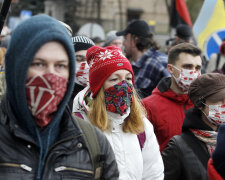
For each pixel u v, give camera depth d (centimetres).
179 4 696
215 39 650
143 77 479
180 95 377
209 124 311
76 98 295
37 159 172
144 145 281
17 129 171
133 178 271
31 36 167
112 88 273
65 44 172
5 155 168
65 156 178
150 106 375
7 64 171
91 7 2061
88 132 192
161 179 285
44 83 169
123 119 274
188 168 293
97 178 188
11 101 173
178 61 386
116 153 270
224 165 232
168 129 368
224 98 303
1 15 250
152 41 557
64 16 1794
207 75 311
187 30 638
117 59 278
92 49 288
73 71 177
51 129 178
